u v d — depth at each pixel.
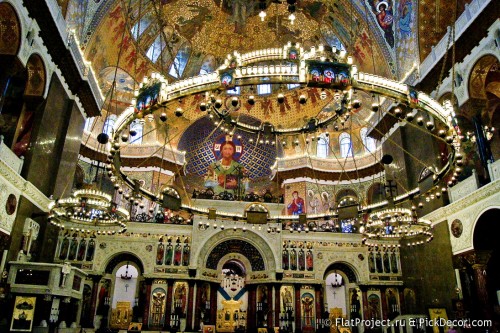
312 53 11.11
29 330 15.28
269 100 34.75
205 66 34.31
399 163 25.42
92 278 23.89
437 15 22.64
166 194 17.03
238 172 34.69
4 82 15.28
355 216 18.69
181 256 25.42
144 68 29.97
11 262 16.06
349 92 12.08
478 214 18.72
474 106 19.42
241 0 30.77
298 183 32.22
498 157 20.17
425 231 19.77
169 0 28.84
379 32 26.69
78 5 20.14
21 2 15.38
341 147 33.66
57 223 18.72
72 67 20.20
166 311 24.03
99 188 25.22
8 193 16.02
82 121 23.47
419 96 10.97
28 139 17.97
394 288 26.06
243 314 26.91
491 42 17.92
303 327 24.77
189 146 35.19
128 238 25.14
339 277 28.27
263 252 26.73
